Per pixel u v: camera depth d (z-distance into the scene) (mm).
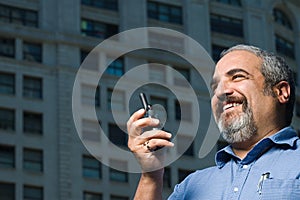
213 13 51781
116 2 48906
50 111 44844
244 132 5121
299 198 4828
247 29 52375
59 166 43969
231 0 52906
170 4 50594
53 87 45406
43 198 43188
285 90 5215
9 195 42625
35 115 44500
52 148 44188
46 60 45875
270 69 5180
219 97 5172
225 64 5227
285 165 4969
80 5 47750
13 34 45500
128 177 45000
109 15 48469
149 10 49875
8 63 44875
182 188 5316
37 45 46062
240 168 5074
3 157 43094
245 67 5172
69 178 43938
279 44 53750
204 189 5164
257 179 4969
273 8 54062
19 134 43719
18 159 43312
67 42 46438
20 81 44812
